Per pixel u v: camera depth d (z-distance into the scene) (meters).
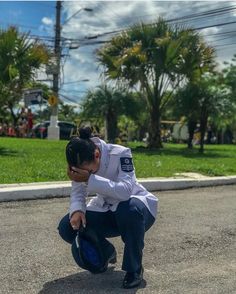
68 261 4.98
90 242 4.30
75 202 4.29
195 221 6.91
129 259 4.27
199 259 5.23
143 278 4.59
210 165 13.43
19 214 6.88
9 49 16.02
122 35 21.31
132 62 20.48
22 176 9.40
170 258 5.21
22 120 32.72
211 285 4.46
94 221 4.36
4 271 4.64
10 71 16.02
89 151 4.12
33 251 5.25
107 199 4.30
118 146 4.35
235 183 11.25
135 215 4.20
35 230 6.05
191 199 8.78
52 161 12.23
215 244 5.80
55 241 5.62
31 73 16.83
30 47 16.44
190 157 16.47
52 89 29.56
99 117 22.06
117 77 21.09
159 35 20.70
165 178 10.45
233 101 20.59
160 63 20.41
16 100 17.53
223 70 20.84
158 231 6.27
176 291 4.29
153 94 21.23
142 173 10.90
